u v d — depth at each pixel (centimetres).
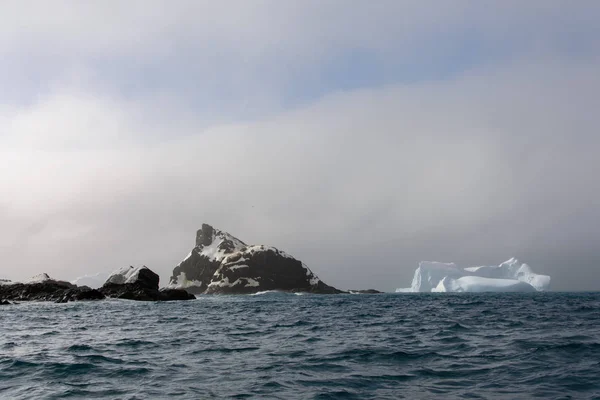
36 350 2523
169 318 5072
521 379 1664
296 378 1728
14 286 10156
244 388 1580
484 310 5819
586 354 2112
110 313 6022
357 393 1505
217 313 6031
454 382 1647
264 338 3009
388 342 2706
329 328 3666
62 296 9725
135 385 1647
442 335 3020
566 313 5053
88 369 1934
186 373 1839
